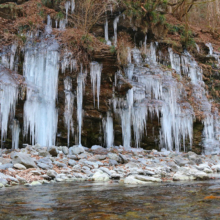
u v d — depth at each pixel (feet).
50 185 17.40
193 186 16.74
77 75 34.35
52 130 32.71
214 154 39.83
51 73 33.42
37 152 27.50
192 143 41.19
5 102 30.12
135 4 44.57
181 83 45.03
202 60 55.16
